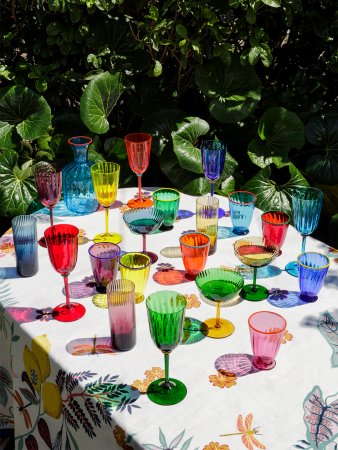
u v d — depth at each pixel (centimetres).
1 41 326
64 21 319
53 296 185
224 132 359
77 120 335
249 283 191
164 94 352
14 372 179
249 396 149
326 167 344
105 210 215
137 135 237
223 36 337
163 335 141
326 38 345
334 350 163
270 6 323
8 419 197
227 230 221
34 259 193
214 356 161
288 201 318
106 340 167
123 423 142
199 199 213
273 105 368
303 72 365
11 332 176
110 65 326
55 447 167
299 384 152
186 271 197
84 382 152
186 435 138
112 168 215
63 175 231
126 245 212
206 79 335
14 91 314
